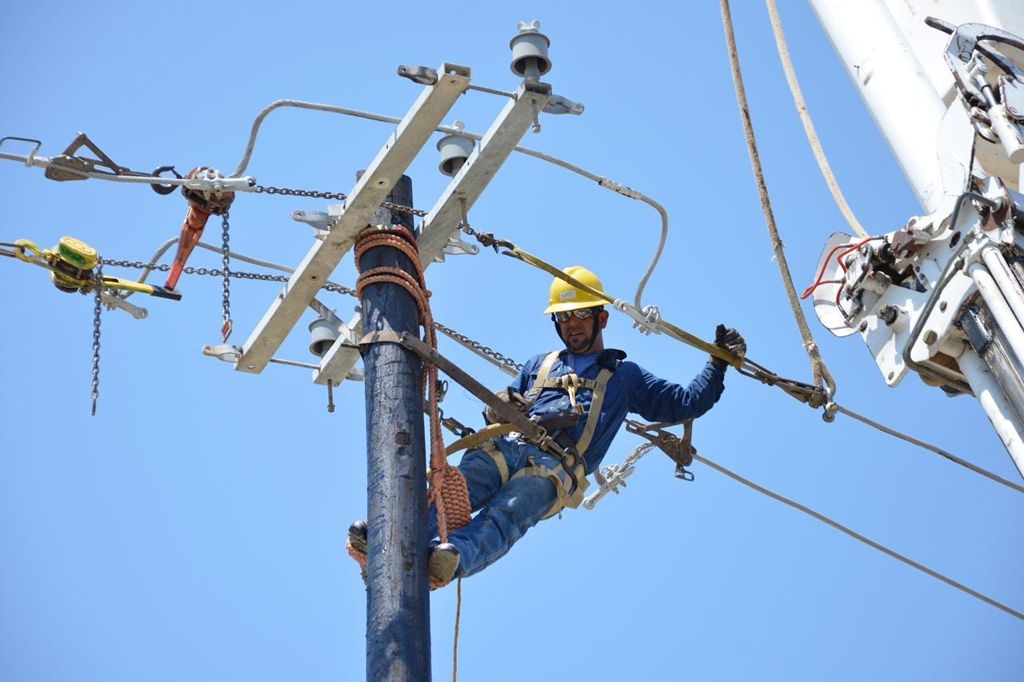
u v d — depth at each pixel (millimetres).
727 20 14086
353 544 10977
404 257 11914
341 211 11875
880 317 12438
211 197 12234
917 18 13445
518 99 11375
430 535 11430
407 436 11031
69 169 11797
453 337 13664
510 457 12125
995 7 13234
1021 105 12062
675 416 12812
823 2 13820
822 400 12914
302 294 12469
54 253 12258
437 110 11336
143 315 12734
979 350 11469
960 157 12125
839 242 13102
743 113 13766
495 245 12391
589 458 12359
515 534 11648
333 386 13305
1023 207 11484
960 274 11617
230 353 12883
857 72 13453
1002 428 11359
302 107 12273
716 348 12781
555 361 12938
